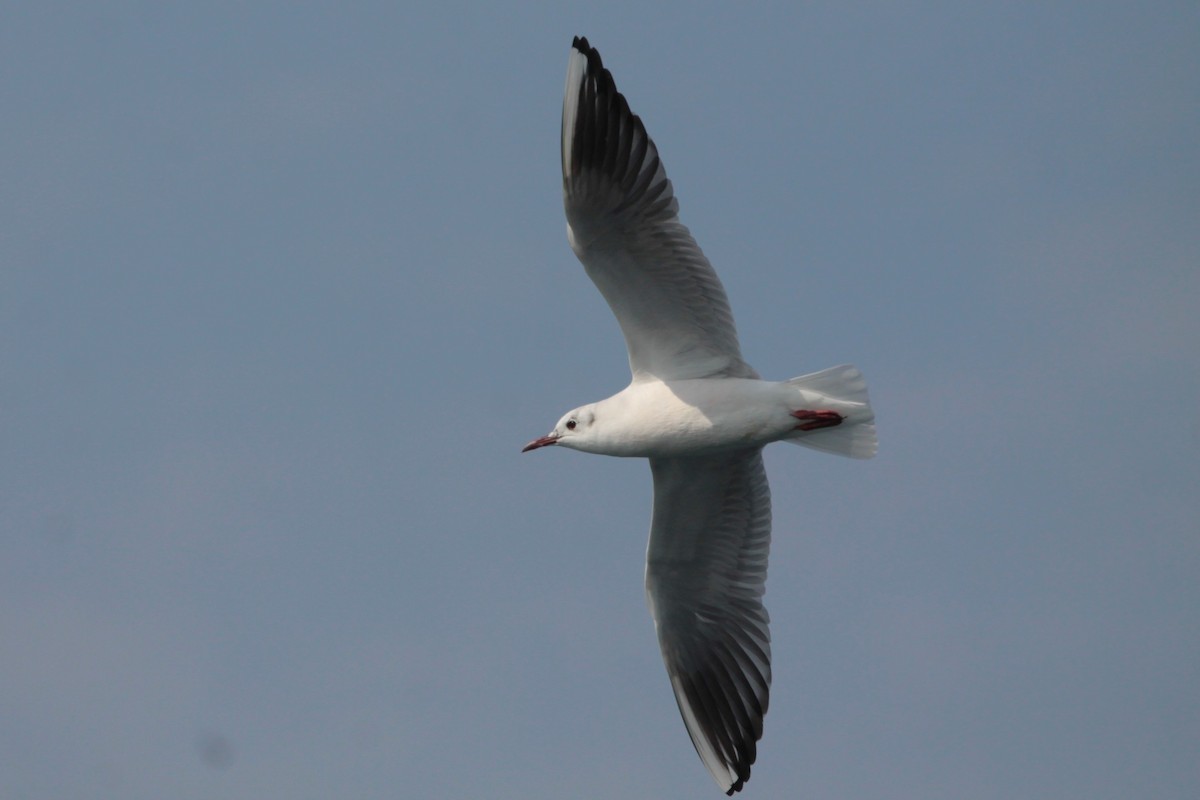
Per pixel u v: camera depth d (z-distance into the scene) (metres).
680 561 16.67
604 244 14.49
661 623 17.11
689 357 15.02
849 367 14.62
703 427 14.69
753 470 16.12
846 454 14.64
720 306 14.77
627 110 14.37
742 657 16.83
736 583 16.75
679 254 14.52
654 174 14.36
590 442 15.12
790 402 14.56
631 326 14.98
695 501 16.17
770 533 16.59
